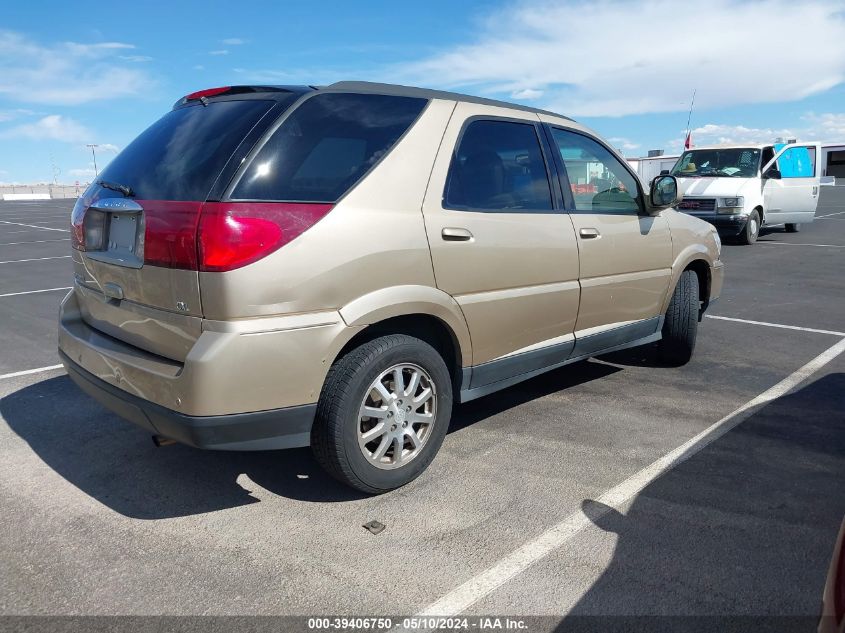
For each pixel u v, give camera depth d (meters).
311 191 2.87
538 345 3.96
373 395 3.10
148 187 3.00
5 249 15.27
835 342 6.18
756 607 2.43
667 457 3.66
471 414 4.34
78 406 4.47
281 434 2.84
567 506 3.13
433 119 3.40
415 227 3.15
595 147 4.45
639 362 5.58
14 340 6.31
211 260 2.62
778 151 14.55
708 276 5.46
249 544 2.83
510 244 3.59
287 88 3.09
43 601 2.46
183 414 2.67
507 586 2.54
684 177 14.46
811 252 12.77
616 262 4.38
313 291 2.79
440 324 3.40
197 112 3.24
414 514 3.07
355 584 2.56
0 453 3.73
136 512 3.10
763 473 3.47
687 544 2.82
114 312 3.20
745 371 5.29
